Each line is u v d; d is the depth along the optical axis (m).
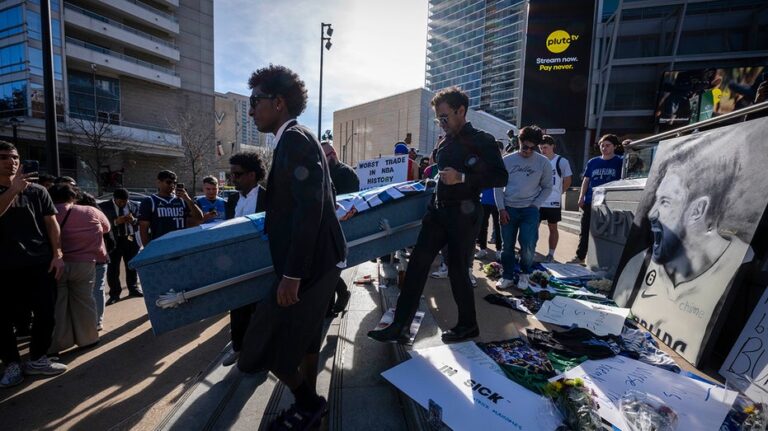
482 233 5.52
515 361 2.16
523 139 3.61
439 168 2.48
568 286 3.84
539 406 1.73
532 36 27.08
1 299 2.74
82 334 3.38
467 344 2.40
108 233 4.01
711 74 26.27
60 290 3.29
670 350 2.41
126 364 3.12
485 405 1.76
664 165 3.16
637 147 4.24
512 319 2.95
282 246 1.56
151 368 3.05
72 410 2.47
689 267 2.50
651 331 2.66
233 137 46.69
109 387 2.75
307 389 1.74
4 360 2.79
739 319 2.21
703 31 31.84
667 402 1.73
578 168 28.45
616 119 33.69
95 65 29.77
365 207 2.61
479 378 1.99
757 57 30.53
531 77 27.34
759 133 2.21
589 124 34.06
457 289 2.45
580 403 1.61
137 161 33.44
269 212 1.61
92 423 2.33
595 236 4.71
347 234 2.54
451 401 1.79
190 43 37.56
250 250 2.07
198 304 1.94
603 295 3.59
